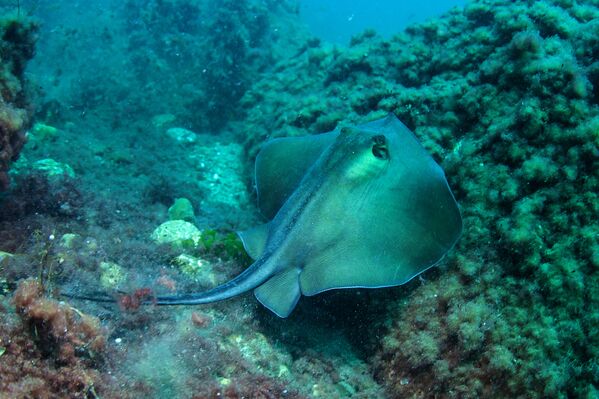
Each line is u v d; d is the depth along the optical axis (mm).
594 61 1161
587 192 941
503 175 1060
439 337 939
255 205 1893
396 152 1004
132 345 795
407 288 1036
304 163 1159
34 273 875
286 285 912
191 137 2512
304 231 920
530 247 930
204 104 2914
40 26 1367
